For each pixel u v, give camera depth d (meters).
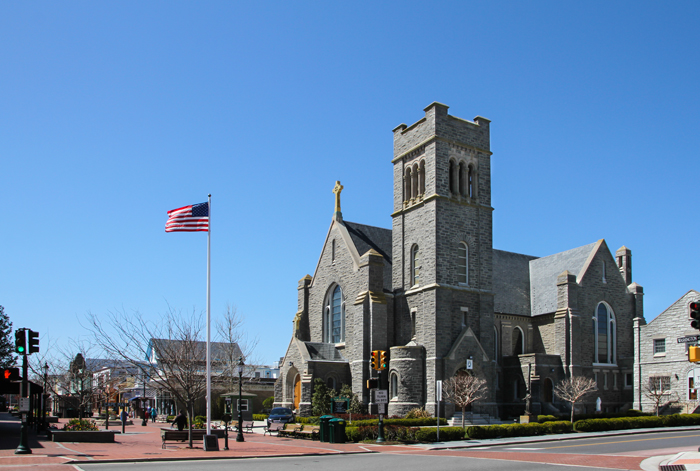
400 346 56.16
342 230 64.94
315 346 60.75
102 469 24.72
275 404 63.41
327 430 40.38
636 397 62.41
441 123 60.22
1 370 29.92
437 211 58.22
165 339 41.16
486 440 41.31
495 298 66.44
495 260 70.69
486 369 56.88
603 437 43.19
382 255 64.56
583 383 56.88
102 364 73.31
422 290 58.03
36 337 31.23
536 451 33.25
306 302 68.75
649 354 62.09
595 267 65.88
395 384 56.56
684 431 47.28
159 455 30.92
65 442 37.50
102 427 58.62
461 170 61.56
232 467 26.09
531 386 60.53
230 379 56.50
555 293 66.50
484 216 61.56
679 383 58.91
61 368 77.81
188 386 37.28
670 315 60.91
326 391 57.09
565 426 46.88
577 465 26.05
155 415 76.50
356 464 27.39
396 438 40.31
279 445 37.94
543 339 66.25
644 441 38.25
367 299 59.06
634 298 67.94
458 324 57.31
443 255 57.88
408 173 63.59
